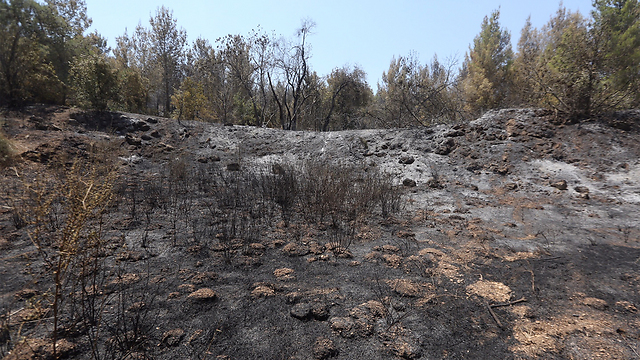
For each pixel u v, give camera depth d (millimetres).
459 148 9219
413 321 2740
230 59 19281
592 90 9031
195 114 17125
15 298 2719
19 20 11586
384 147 10086
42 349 2166
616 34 11023
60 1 22719
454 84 15203
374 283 3402
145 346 2328
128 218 5016
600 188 6941
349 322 2676
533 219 5707
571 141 8586
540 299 3111
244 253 4070
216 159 9719
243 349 2359
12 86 10766
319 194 6820
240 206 6133
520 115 9930
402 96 14391
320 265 3842
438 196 7164
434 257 4074
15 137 8000
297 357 2295
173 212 5574
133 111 17406
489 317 2828
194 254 3965
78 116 10781
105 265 3482
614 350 2355
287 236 4773
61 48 13695
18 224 4219
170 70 27906
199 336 2467
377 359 2307
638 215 5680
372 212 6133
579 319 2773
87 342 2314
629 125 8578
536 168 7938
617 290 3248
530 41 24203
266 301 2996
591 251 4281
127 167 8172
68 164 7094
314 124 26016
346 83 24812
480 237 4812
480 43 22125
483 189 7449
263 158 10227
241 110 21031
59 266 2061
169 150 9938
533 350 2398
